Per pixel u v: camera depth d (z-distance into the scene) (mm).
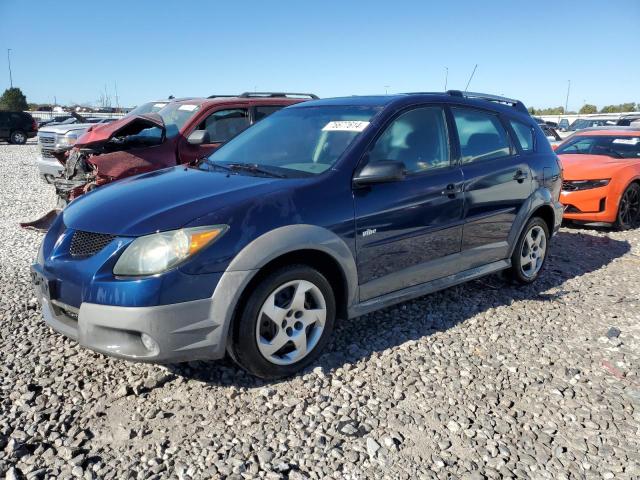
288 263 3311
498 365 3617
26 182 12750
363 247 3613
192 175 3803
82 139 6648
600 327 4297
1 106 52906
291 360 3369
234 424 2908
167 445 2736
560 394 3262
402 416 3002
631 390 3318
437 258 4180
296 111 4590
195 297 2938
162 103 8273
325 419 2969
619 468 2604
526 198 4922
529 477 2537
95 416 2969
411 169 4004
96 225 3168
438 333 4105
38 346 3783
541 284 5363
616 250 6855
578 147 9266
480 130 4676
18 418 2930
